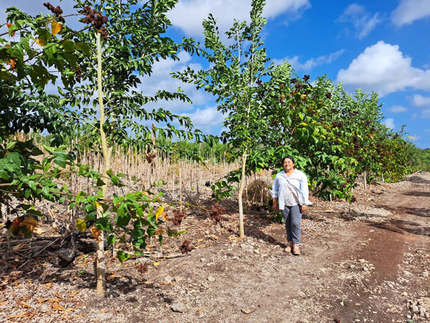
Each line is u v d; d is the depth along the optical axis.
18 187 2.10
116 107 3.15
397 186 13.44
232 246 4.64
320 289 3.32
